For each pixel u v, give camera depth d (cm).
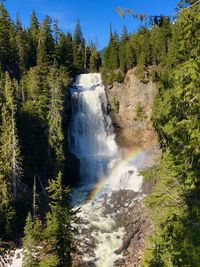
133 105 7506
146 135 7062
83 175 6175
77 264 3675
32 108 5541
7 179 4294
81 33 10138
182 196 1179
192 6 876
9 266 3728
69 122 7000
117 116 7588
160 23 884
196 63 895
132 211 4591
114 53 8031
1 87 5372
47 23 7850
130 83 7706
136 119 7338
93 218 4556
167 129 1059
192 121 912
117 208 4866
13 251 3906
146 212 4219
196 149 935
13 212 4128
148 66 7631
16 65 7619
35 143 5234
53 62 7725
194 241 977
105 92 7812
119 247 3969
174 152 1095
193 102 914
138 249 3709
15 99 5419
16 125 4891
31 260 2769
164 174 1373
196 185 1057
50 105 5609
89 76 8125
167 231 1153
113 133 7412
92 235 4162
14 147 4425
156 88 7356
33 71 6794
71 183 5994
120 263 3675
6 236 4056
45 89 5869
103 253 3884
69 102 7006
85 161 6262
